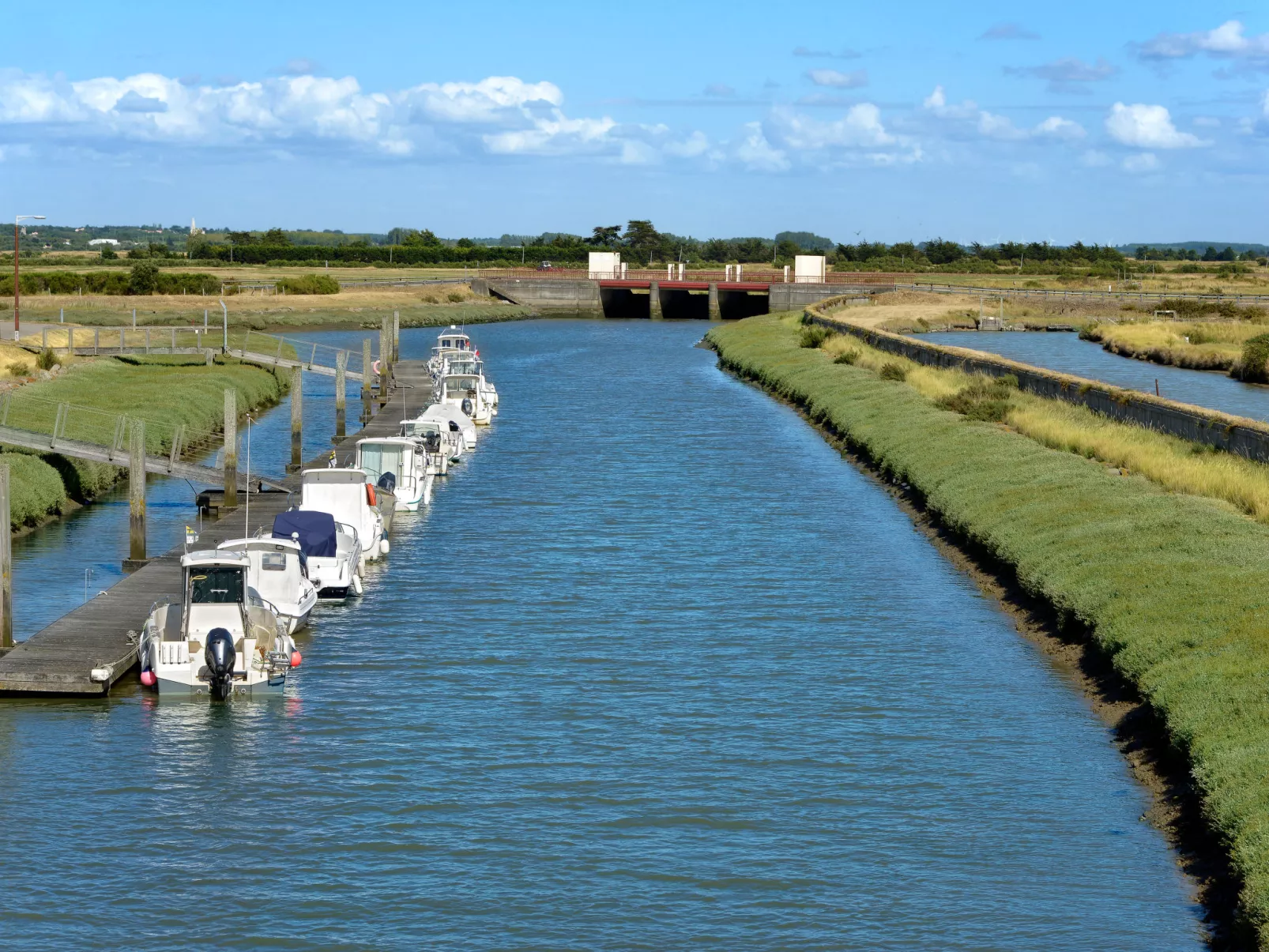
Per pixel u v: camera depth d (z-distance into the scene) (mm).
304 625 37969
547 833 25078
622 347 142500
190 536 40500
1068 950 21078
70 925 21875
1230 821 22438
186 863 23922
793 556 46344
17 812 25844
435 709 31438
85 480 55781
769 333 133375
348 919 22109
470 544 48500
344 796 26688
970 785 26984
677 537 49438
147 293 168125
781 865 23844
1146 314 171125
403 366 111312
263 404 87500
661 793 26750
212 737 29656
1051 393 73938
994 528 44406
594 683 33219
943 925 21891
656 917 22172
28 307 140625
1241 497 44312
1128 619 32406
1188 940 21297
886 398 77812
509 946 21328
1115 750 28672
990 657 35000
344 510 45875
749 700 31969
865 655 35312
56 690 31797
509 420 83000
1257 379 105938
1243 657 28203
